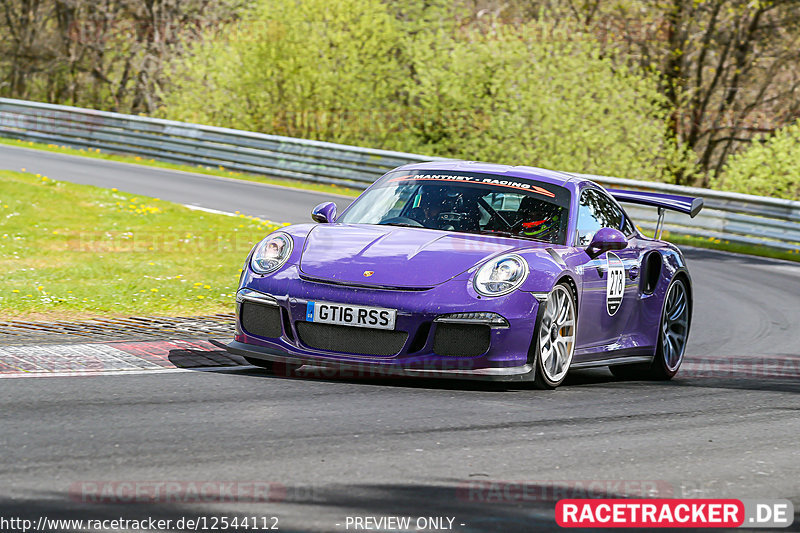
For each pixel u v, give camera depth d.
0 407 18.06
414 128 101.56
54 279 36.03
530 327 21.52
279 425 17.52
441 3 110.81
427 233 23.55
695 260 57.19
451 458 15.84
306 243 23.00
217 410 18.53
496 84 96.50
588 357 24.16
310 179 84.50
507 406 20.23
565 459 16.20
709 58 110.88
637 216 69.69
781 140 88.94
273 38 105.75
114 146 93.88
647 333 26.50
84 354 23.84
